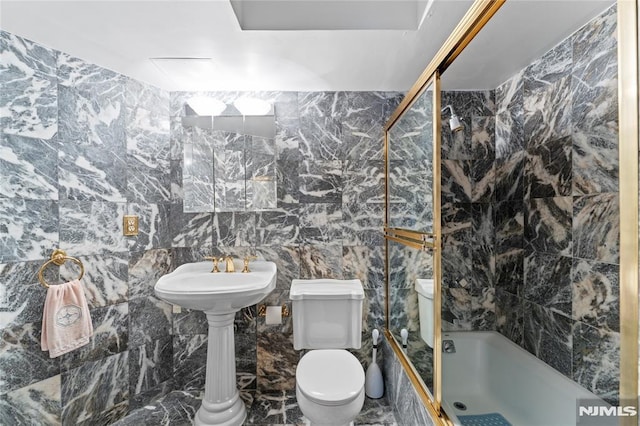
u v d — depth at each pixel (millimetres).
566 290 1478
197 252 2035
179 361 2021
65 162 1588
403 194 1712
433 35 1427
